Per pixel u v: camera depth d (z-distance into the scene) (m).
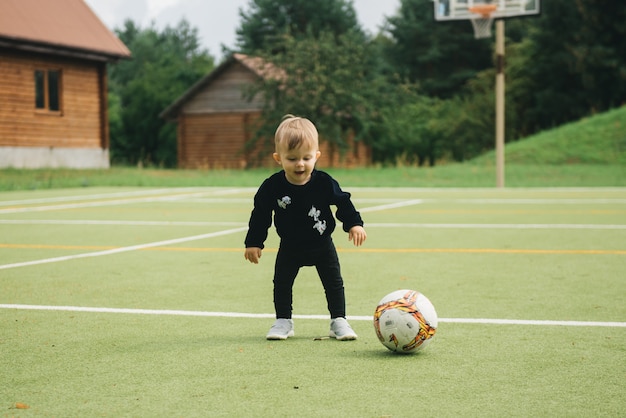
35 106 29.45
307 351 4.46
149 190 22.81
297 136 4.64
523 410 3.34
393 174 30.06
